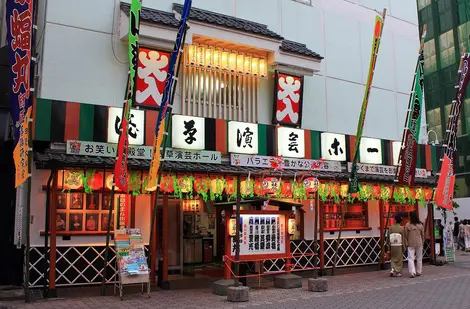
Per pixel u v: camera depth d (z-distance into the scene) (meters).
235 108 14.16
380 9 18.66
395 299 10.27
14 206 12.25
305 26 16.23
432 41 39.56
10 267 11.81
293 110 14.88
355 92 17.12
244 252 11.64
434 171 17.55
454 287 11.95
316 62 15.01
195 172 11.20
